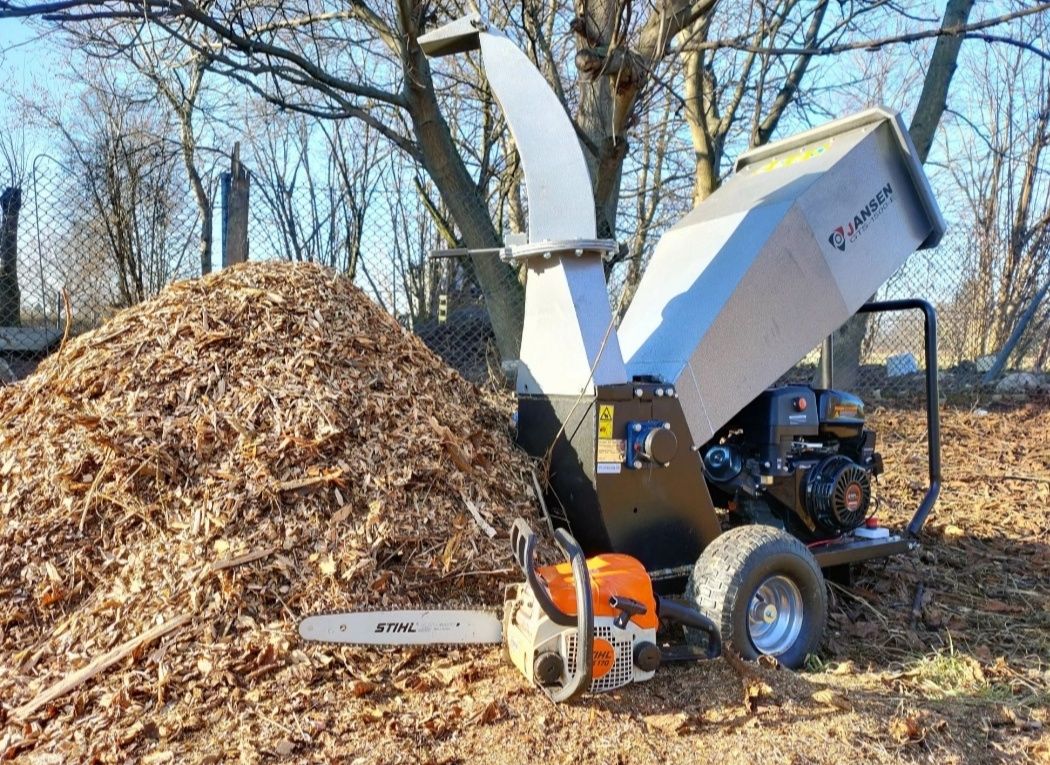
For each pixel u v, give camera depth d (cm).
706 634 328
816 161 429
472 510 362
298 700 287
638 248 1146
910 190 436
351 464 355
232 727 274
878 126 425
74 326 771
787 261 400
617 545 354
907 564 512
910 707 309
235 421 361
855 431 442
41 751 265
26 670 302
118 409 368
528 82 371
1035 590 478
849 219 417
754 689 301
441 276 1139
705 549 350
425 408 391
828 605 445
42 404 392
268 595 318
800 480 412
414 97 750
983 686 346
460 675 307
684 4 681
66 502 348
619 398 348
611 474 347
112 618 314
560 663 282
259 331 392
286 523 336
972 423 945
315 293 418
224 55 721
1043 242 1248
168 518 340
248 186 779
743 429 425
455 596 341
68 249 768
